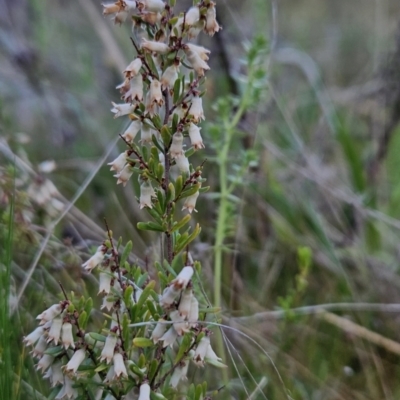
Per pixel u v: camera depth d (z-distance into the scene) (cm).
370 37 104
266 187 66
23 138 58
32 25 91
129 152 40
